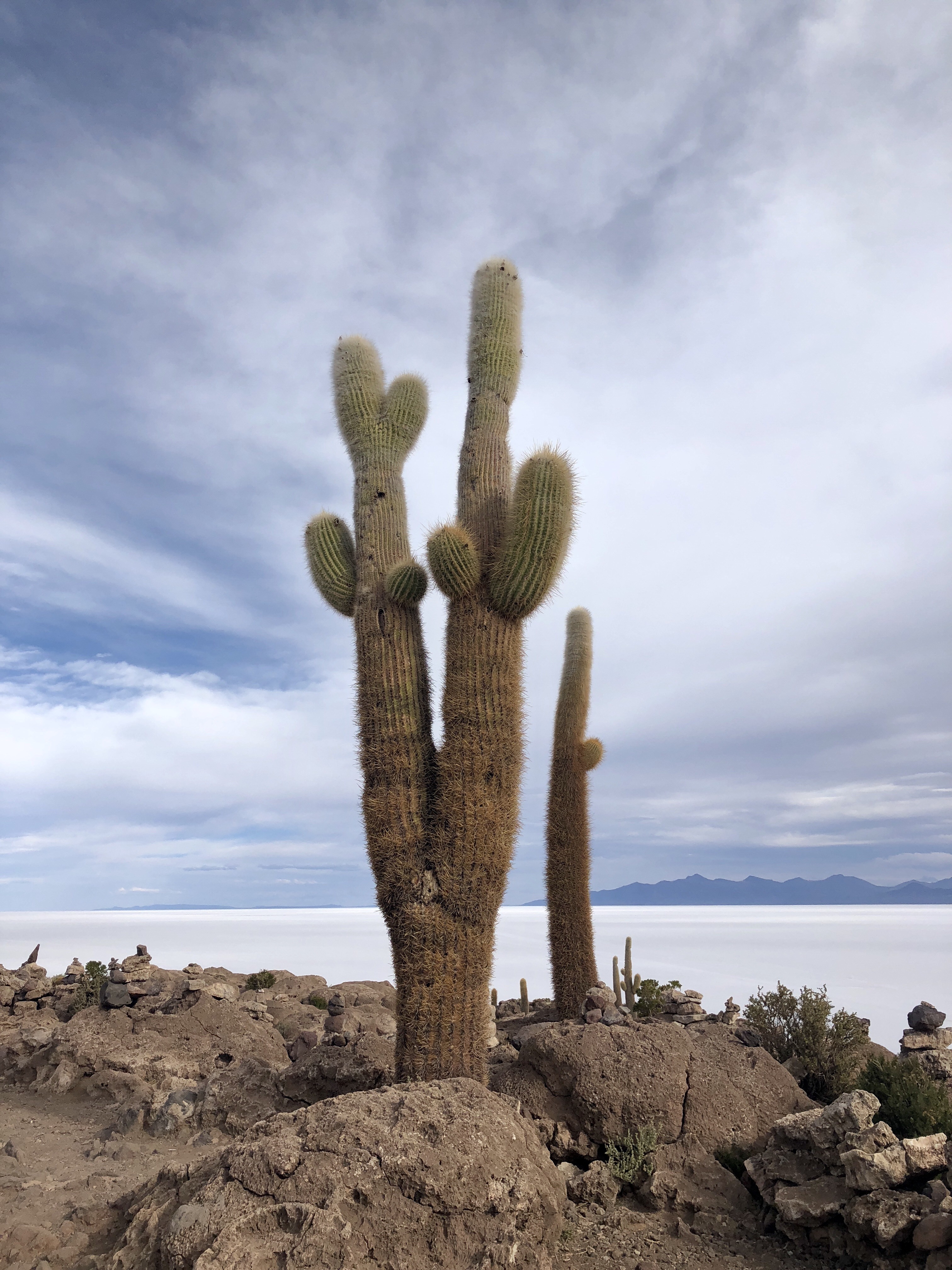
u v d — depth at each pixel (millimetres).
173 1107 9531
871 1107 6297
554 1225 5449
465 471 9578
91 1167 8062
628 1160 7055
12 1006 15945
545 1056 8164
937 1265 5078
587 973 14945
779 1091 7723
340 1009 13406
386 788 8414
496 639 8555
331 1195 4887
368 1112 5641
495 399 9820
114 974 13305
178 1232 4797
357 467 9938
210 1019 13258
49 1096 11359
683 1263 5727
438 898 8023
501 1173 5203
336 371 10438
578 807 15547
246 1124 9312
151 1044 12344
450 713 8367
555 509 8391
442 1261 4746
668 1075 7664
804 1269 5613
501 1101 6125
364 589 9289
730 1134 7328
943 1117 6457
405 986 7930
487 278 10219
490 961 8172
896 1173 5551
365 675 8938
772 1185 6375
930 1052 8664
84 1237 5887
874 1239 5465
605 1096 7555
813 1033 8766
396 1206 4926
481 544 9062
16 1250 5719
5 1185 7211
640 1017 14156
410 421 10047
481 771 8172
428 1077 7605
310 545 9977
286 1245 4617
